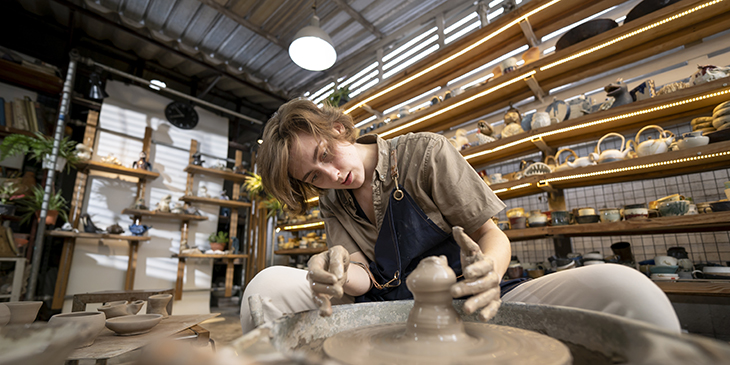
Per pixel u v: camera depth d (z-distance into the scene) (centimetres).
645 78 234
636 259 235
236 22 427
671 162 179
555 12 247
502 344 43
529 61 252
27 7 406
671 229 209
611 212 195
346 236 115
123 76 447
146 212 434
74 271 402
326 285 51
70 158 379
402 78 325
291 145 97
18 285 287
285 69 514
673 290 162
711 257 208
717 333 187
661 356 31
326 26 425
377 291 96
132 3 403
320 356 50
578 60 224
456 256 95
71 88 367
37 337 34
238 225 607
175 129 513
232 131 592
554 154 252
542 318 55
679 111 196
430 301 48
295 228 441
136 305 125
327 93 518
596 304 62
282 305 82
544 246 275
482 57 293
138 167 448
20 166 384
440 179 94
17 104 375
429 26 395
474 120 309
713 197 210
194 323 108
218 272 569
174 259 474
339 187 105
